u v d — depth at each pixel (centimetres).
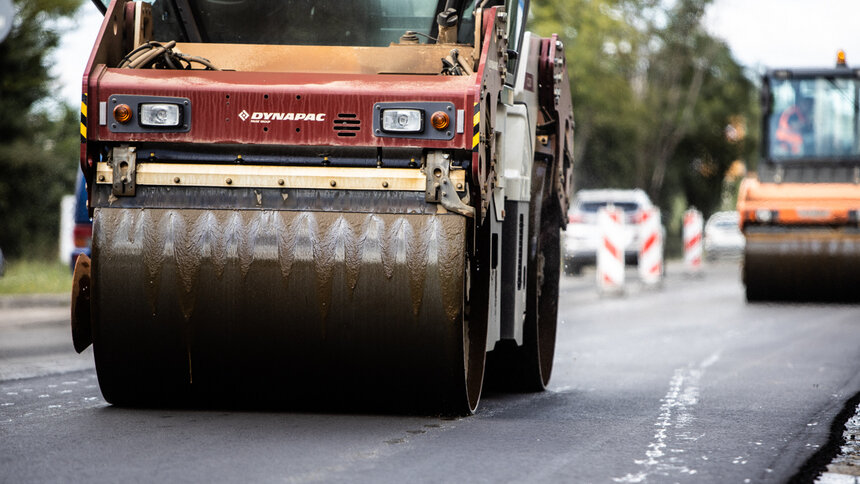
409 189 1259
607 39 8544
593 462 1138
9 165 5594
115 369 1312
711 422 1416
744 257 3812
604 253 4534
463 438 1248
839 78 3956
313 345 1276
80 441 1191
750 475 1091
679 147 11975
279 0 1511
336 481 1020
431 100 1248
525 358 1659
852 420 1445
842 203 3694
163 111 1263
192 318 1275
